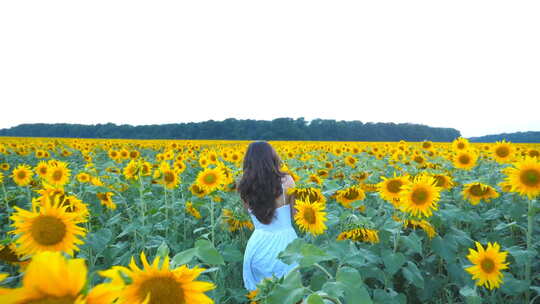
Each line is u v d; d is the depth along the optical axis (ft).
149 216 16.19
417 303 12.00
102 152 55.47
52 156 47.85
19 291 2.54
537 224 14.48
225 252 9.75
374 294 9.00
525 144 103.45
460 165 20.70
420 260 13.46
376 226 12.26
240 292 11.54
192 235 17.54
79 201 9.84
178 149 54.39
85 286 2.64
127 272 3.49
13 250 6.32
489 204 19.20
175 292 3.59
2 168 31.89
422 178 9.96
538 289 10.09
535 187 11.34
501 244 13.51
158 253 4.48
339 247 7.02
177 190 23.11
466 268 9.21
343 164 33.22
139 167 15.05
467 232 14.82
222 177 13.58
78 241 6.18
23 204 18.70
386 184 11.76
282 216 11.15
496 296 11.12
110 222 12.56
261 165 10.84
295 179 15.81
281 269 10.77
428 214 9.97
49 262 2.58
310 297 4.57
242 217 13.56
